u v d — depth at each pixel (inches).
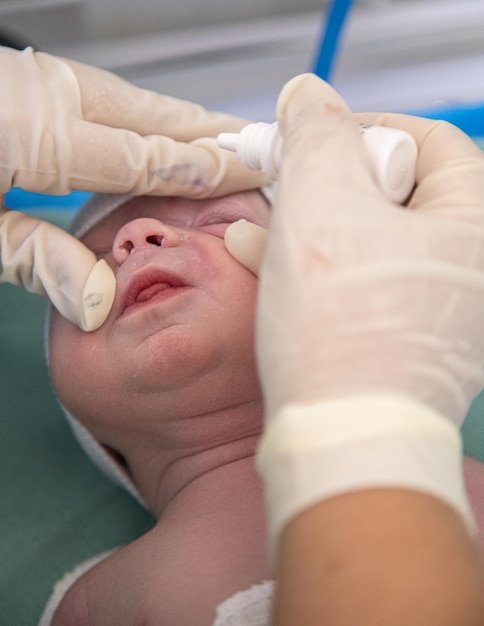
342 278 19.2
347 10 57.6
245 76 71.6
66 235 36.3
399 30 73.1
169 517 35.3
